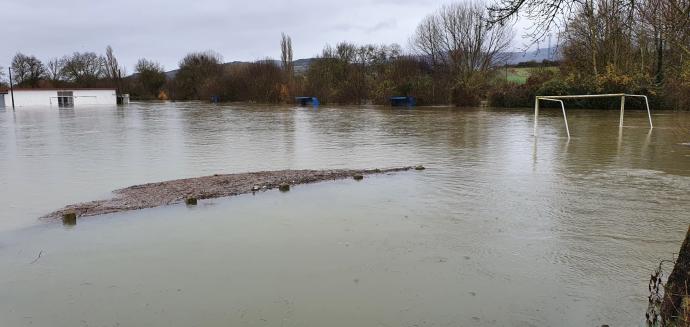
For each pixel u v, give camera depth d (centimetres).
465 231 607
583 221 650
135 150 1427
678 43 596
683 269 353
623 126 2016
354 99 4700
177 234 602
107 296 440
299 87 5075
